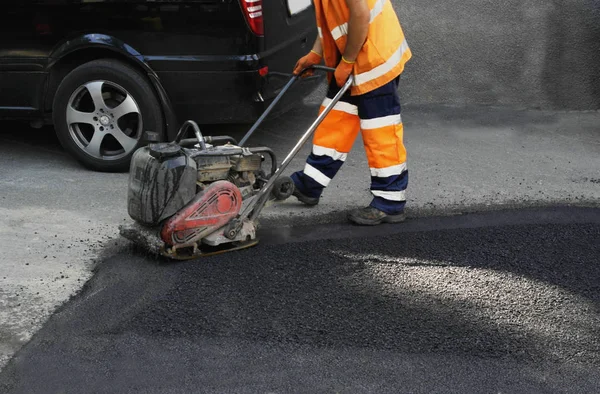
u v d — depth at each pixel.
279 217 4.84
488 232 4.63
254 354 3.23
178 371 3.12
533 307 3.67
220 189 4.04
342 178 5.66
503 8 7.36
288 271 4.01
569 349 3.30
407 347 3.29
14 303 3.66
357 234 4.59
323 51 4.61
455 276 4.00
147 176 3.93
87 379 3.06
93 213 4.82
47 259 4.15
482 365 3.17
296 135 6.61
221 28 5.14
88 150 5.51
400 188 4.73
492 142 6.61
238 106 5.30
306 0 5.79
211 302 3.66
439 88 7.66
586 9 7.30
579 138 6.77
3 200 4.98
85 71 5.32
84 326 3.46
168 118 5.35
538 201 5.24
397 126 4.60
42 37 5.40
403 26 7.49
